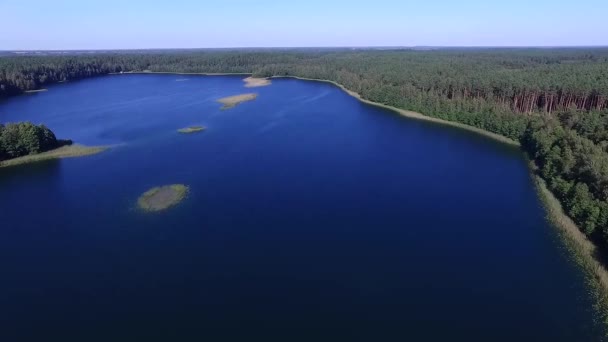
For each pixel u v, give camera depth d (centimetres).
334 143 12700
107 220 7906
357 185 9431
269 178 9850
